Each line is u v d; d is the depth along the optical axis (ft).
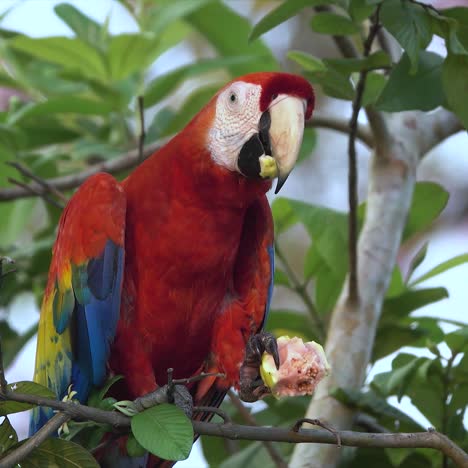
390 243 30.66
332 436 20.94
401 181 31.60
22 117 33.47
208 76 53.57
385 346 30.53
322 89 25.94
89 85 33.81
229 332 27.14
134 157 32.94
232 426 21.33
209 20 37.60
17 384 19.57
